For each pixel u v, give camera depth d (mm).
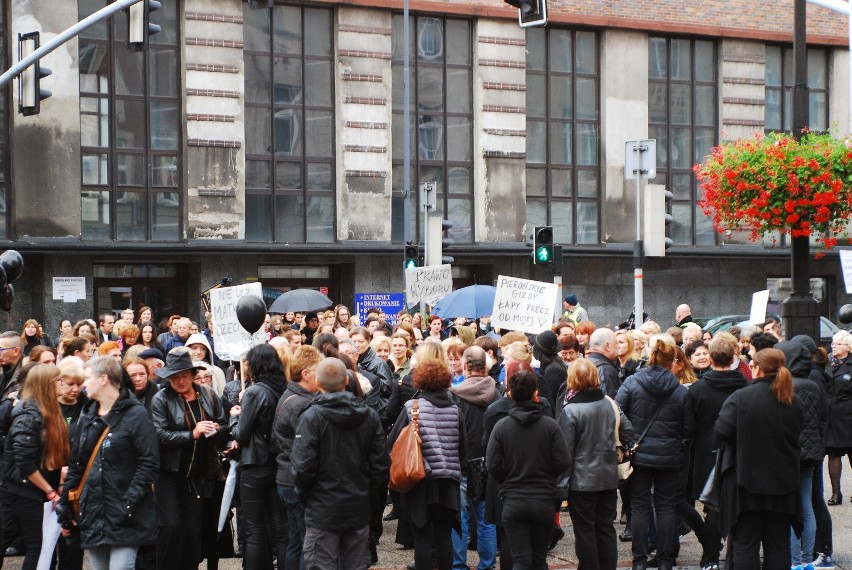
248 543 9414
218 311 11969
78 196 25438
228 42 26938
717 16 31625
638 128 30969
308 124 28000
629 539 11805
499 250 29266
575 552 10570
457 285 30500
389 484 9344
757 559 8977
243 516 9562
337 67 28156
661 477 10102
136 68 26219
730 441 8969
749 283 32219
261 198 27531
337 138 28188
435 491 9320
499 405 9586
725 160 15195
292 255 27500
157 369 9336
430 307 22016
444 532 9477
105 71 25891
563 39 30578
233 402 11289
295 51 27891
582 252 30047
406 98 27219
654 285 31219
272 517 9461
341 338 11945
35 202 25078
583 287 30641
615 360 12266
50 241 25000
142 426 8359
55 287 25422
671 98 31578
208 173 26734
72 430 9539
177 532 9047
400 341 13094
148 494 8375
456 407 9609
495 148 29625
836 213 15172
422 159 29188
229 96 26953
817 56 33000
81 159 25609
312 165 28047
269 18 27609
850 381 13258
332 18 28234
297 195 27891
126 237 26125
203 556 9867
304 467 8414
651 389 9992
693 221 31734
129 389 8609
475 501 10188
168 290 27203
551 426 8922
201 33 26672
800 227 15242
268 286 28234
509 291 15547
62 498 8406
